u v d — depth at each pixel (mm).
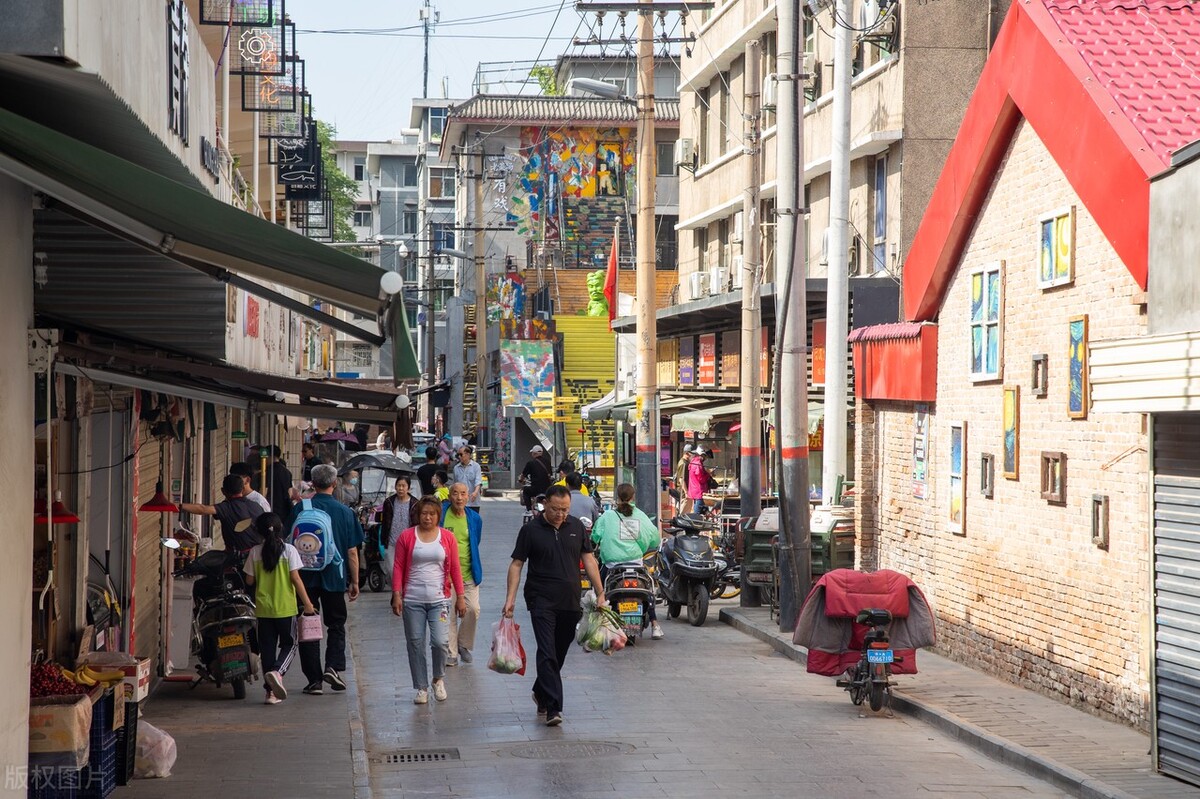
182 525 17938
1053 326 13891
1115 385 10828
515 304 59875
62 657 10234
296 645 17641
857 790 10219
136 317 11750
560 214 64750
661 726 12766
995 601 15336
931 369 17219
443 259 92812
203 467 20438
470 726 12789
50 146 6082
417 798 10016
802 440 18828
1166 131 12016
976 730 12133
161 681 14680
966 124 15867
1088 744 11594
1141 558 12078
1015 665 14750
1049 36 13539
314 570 14211
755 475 24062
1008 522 14992
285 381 11414
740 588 22031
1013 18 14562
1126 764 10844
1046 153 14094
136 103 7184
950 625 16703
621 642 13797
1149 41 13523
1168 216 10945
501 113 66938
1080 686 13219
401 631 19766
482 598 23312
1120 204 12031
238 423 27141
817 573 20500
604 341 56250
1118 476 12531
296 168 33562
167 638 14305
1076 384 13305
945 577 16891
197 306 11375
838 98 20859
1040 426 14188
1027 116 14102
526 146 67500
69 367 9719
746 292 24172
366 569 25078
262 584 13562
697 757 11367
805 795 10047
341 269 6891
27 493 7496
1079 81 12797
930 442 17453
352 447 50625
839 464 21078
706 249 39500
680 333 39906
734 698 14375
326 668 14297
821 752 11633
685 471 34469
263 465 29375
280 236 6676
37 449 9242
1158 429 10828
